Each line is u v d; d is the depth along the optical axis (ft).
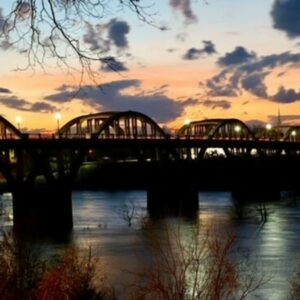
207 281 65.21
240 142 487.20
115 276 131.54
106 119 391.24
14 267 74.64
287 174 505.66
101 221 277.64
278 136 629.10
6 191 360.89
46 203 283.59
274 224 258.78
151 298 68.54
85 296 74.23
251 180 451.53
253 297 120.88
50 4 31.71
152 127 413.39
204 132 528.63
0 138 291.79
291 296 121.60
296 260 162.91
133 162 505.66
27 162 362.53
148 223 261.65
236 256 165.27
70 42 32.24
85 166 521.24
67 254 90.84
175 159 406.62
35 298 69.36
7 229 217.97
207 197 433.89
